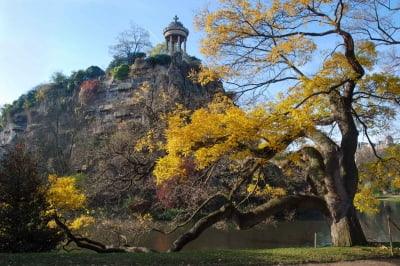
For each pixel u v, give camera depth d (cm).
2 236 1072
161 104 1828
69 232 1251
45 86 8212
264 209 1173
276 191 1371
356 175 1166
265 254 984
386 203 5912
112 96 7062
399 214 4391
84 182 2431
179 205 2080
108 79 7425
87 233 1834
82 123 6247
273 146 1020
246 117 965
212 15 1067
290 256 969
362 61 1147
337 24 1054
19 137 6912
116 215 2338
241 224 1171
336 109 1204
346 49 1086
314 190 1246
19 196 1141
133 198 2725
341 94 1261
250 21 1070
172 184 1833
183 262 880
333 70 1184
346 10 1085
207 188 1543
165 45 7919
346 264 923
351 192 1144
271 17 1054
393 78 1143
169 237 2364
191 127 962
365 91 1258
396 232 2884
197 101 1521
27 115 8075
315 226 3244
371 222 3609
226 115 1004
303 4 1013
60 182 1316
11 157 1220
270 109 1015
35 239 1103
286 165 1291
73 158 4428
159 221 2577
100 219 1970
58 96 7944
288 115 1003
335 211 1132
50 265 805
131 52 8406
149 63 7119
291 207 1180
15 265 795
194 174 1552
